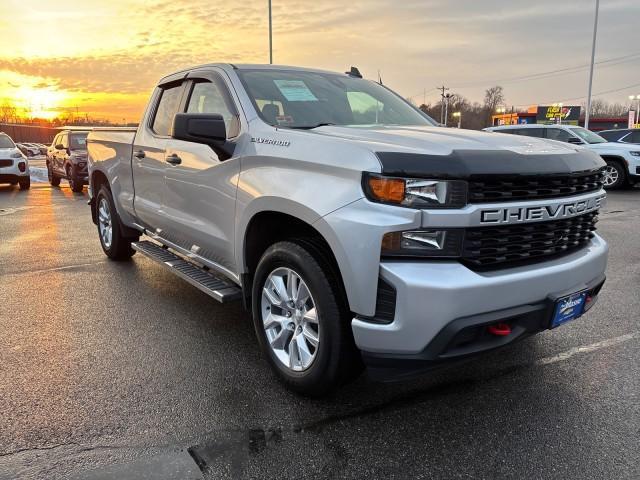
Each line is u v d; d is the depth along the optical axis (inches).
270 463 97.3
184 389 124.3
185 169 157.3
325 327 109.5
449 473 94.7
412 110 173.3
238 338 155.1
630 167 534.6
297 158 114.0
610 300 188.9
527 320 105.9
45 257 256.2
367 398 121.1
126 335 156.7
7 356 141.3
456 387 126.5
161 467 95.5
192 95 167.2
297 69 167.3
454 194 96.4
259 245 134.8
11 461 96.4
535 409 116.3
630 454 99.8
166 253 190.9
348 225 99.5
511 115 1946.4
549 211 106.7
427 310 94.9
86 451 99.8
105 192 235.3
